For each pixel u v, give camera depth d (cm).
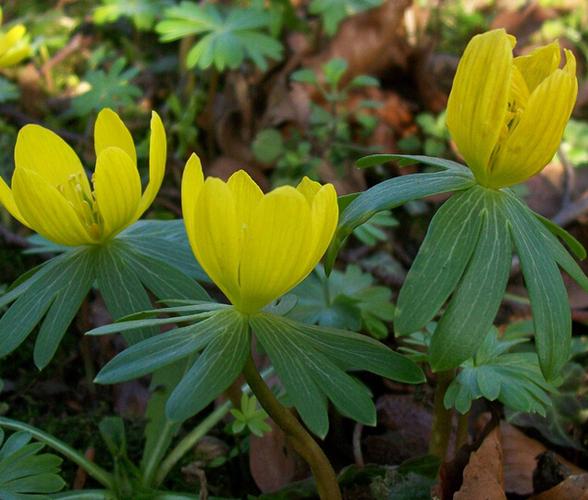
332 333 18
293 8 45
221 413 26
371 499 24
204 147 43
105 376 17
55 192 20
